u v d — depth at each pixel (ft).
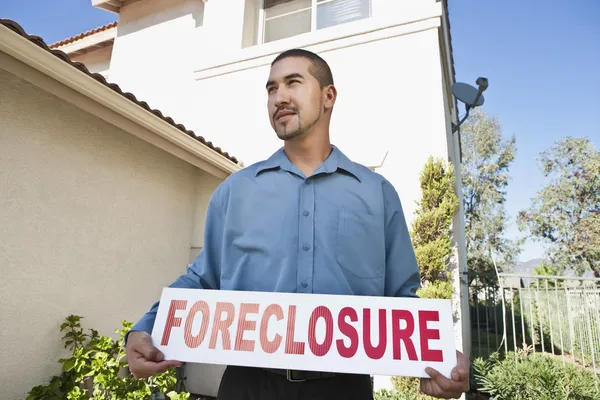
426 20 15.14
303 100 3.60
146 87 22.67
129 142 11.86
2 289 7.98
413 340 3.06
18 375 8.25
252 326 3.20
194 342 3.19
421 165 13.74
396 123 14.60
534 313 24.77
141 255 12.11
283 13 19.95
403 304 3.18
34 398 8.14
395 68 15.26
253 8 20.56
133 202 11.89
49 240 9.04
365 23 16.14
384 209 3.82
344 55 16.43
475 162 68.64
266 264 3.48
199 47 21.35
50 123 9.18
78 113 10.02
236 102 18.58
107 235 10.80
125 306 11.34
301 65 3.69
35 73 7.63
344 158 3.98
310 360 3.05
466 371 2.85
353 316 3.16
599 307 17.75
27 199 8.55
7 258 8.09
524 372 10.57
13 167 8.26
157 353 3.06
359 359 3.03
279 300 3.25
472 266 64.44
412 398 10.10
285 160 3.92
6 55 7.04
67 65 7.72
